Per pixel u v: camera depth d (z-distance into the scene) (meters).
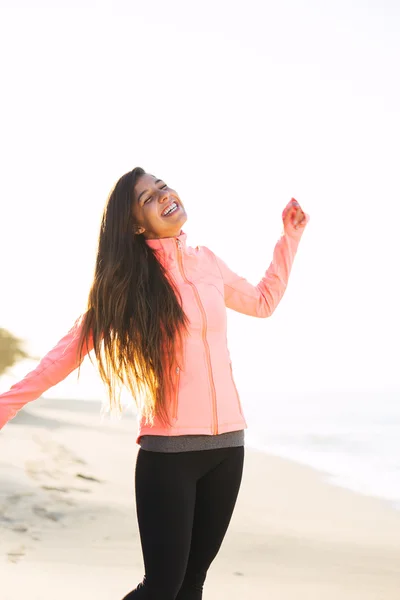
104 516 5.80
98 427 12.19
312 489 8.09
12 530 5.23
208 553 2.84
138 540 5.12
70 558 4.59
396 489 8.13
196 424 2.73
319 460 10.24
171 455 2.71
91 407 15.65
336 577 4.59
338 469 9.47
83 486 7.01
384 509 7.09
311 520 6.51
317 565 4.88
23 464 7.86
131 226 2.90
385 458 10.41
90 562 4.52
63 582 4.07
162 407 2.73
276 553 5.19
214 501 2.80
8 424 11.78
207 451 2.74
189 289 2.86
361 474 9.12
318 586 4.36
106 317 2.83
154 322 2.78
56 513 5.82
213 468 2.79
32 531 5.24
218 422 2.76
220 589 4.23
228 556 5.04
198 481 2.82
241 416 2.85
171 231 2.94
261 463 9.82
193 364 2.78
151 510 2.70
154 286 2.82
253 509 6.93
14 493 6.39
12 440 9.85
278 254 3.28
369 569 4.82
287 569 4.75
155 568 2.66
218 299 2.90
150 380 2.75
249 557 5.04
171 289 2.81
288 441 12.20
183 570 2.69
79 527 5.44
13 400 2.78
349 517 6.68
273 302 3.21
